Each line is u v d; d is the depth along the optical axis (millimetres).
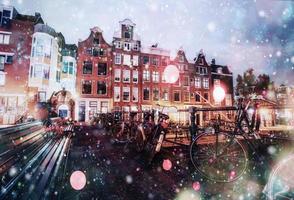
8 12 24953
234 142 3873
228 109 3969
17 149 3041
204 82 35625
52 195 2242
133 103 30172
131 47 31344
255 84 35531
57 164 3434
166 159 5188
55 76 28031
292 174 2318
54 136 7855
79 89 28234
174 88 32938
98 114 23188
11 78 23844
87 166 4605
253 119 3736
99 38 30094
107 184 3490
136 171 4277
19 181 2303
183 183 3574
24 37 24844
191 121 4379
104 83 29375
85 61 29109
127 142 7152
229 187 3344
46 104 11344
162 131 4785
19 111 22328
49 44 26062
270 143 3998
